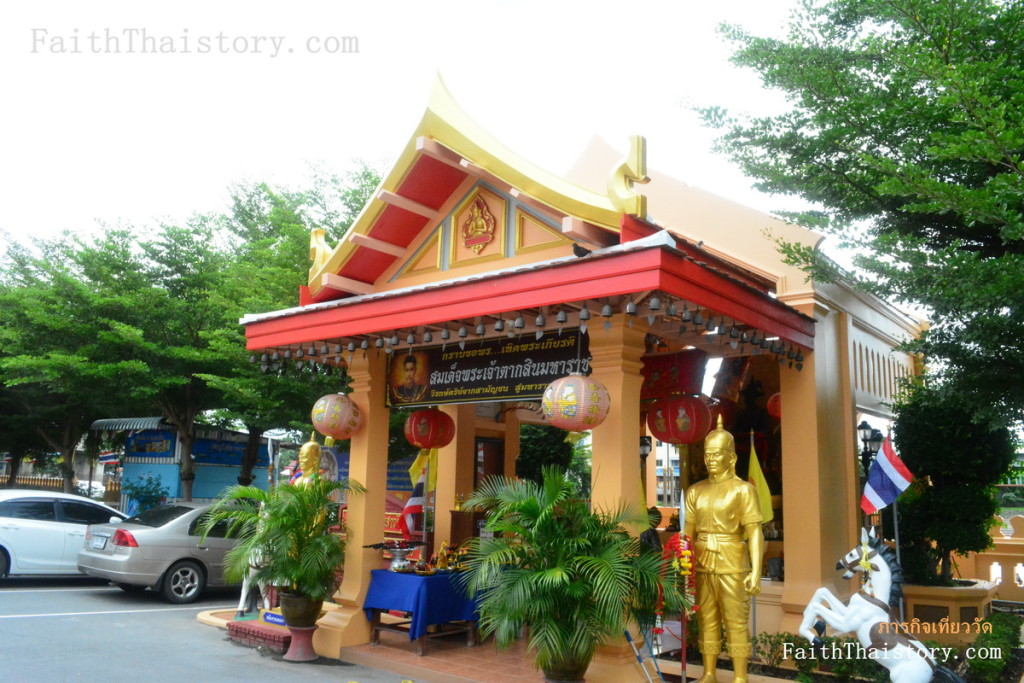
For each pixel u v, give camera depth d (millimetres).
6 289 17516
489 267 8344
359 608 9023
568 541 6285
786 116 8164
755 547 6652
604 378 7289
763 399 10055
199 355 15992
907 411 10852
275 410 14773
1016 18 7164
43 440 22641
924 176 6387
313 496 8758
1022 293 6121
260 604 11656
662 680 7082
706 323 7098
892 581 6832
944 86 6211
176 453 18641
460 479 12883
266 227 18625
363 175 16188
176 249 17406
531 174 7379
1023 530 14477
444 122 7883
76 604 11977
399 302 7785
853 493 9453
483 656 8602
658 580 6348
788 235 9156
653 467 17516
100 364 15711
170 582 12406
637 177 6812
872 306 11203
